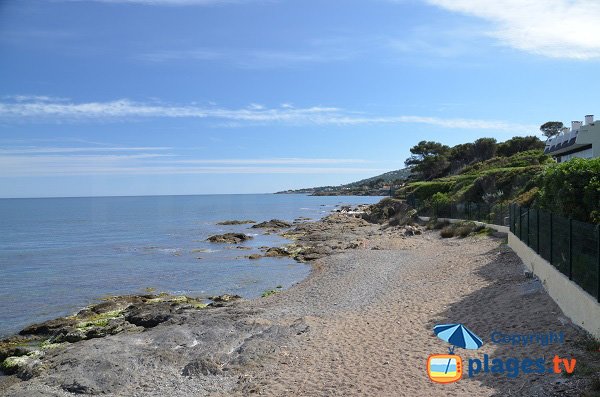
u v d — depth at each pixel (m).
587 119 34.22
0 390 13.38
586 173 15.84
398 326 14.87
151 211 139.25
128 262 39.06
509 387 9.20
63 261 40.75
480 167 72.81
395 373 11.02
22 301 25.88
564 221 13.30
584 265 11.62
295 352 13.77
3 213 136.75
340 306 19.20
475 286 18.11
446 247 31.33
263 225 71.44
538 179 28.78
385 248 36.12
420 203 55.06
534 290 15.23
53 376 13.19
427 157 111.19
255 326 16.52
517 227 22.38
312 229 59.41
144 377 12.93
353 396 10.12
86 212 138.38
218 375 12.81
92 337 18.25
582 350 10.08
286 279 28.94
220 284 28.52
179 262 37.91
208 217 105.19
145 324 19.19
